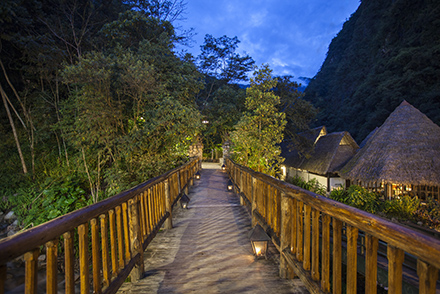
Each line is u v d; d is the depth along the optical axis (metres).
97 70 6.92
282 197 2.54
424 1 37.78
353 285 1.33
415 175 11.38
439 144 12.04
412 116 13.30
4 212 9.42
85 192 8.40
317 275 1.82
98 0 12.49
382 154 12.73
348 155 17.53
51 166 10.52
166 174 4.43
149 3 13.98
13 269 5.91
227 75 31.20
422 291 0.87
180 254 3.28
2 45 10.16
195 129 8.17
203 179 12.81
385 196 12.25
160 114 7.46
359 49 54.44
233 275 2.67
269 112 10.30
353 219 1.29
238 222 4.88
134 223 2.60
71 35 10.83
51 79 10.28
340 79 57.03
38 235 1.11
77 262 5.92
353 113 43.47
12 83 11.37
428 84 32.62
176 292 2.33
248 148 10.34
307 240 2.02
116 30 9.84
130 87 7.41
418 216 9.35
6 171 10.37
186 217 5.32
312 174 19.19
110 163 9.77
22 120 11.16
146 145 7.79
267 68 10.59
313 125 54.72
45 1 10.77
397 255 1.02
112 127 7.74
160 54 9.41
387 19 44.88
